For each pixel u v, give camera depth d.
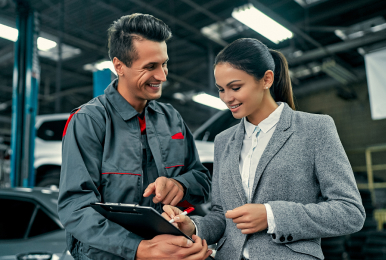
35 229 1.80
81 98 11.23
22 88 4.04
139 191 0.97
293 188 0.87
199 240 0.82
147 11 6.07
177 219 0.87
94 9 5.95
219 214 1.03
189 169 1.17
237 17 5.45
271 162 0.88
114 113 1.01
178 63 8.58
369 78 6.41
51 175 4.17
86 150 0.93
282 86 1.06
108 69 2.09
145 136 1.07
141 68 0.94
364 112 9.22
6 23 4.67
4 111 11.88
